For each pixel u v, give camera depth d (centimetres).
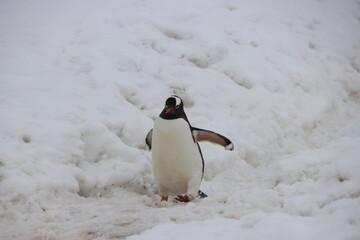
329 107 1783
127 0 2169
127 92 1538
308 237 607
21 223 872
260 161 1434
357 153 845
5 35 1772
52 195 989
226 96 1598
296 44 2016
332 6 2483
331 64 1995
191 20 2003
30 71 1521
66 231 815
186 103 1577
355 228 611
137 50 1761
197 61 1797
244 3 2245
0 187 943
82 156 1161
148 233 719
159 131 1052
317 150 1188
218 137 1093
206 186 1220
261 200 937
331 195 761
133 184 1164
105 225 827
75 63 1639
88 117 1298
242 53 1845
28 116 1226
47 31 1841
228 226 717
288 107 1652
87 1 2161
